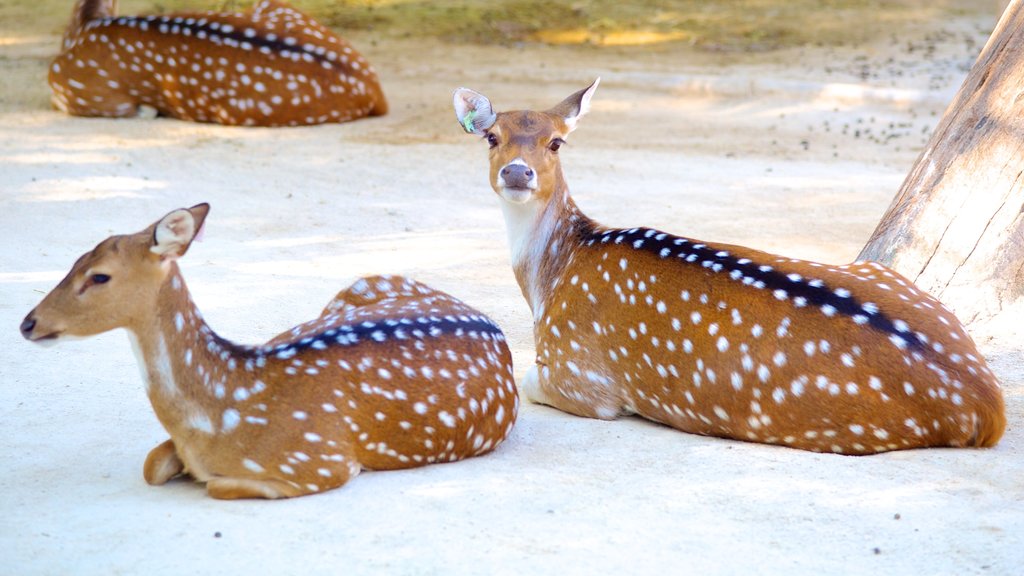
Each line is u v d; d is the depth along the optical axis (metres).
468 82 25.38
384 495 8.23
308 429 8.17
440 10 31.92
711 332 9.34
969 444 8.98
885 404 8.80
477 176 18.80
